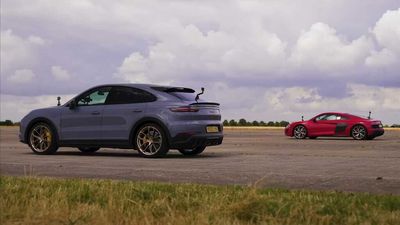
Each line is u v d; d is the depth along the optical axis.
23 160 10.66
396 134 28.34
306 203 4.73
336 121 21.84
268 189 5.70
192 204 4.80
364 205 4.68
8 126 45.31
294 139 21.47
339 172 8.21
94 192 5.40
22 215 4.37
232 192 5.35
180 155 12.05
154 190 5.58
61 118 12.41
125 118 11.68
